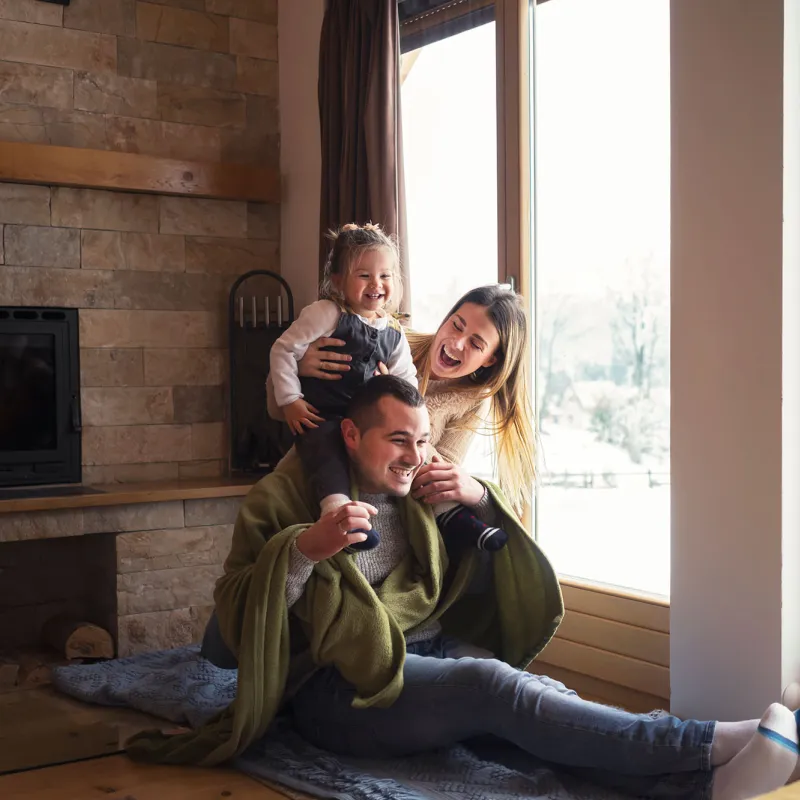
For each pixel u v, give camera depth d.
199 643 3.56
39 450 3.84
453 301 3.49
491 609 2.55
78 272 3.94
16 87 3.84
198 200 4.21
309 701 2.36
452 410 2.86
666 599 2.84
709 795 1.89
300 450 2.42
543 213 3.22
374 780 2.11
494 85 3.30
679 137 2.55
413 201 3.63
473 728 2.15
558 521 3.21
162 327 4.12
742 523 2.42
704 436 2.51
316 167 4.16
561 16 3.13
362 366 2.66
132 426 4.05
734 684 2.45
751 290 2.39
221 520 3.81
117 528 3.59
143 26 4.10
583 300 3.09
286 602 2.18
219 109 4.29
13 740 2.55
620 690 2.96
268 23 4.39
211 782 2.23
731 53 2.42
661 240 2.83
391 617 2.21
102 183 3.90
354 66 3.73
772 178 2.33
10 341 3.80
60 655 3.64
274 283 4.39
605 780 2.06
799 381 2.36
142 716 2.77
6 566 3.83
